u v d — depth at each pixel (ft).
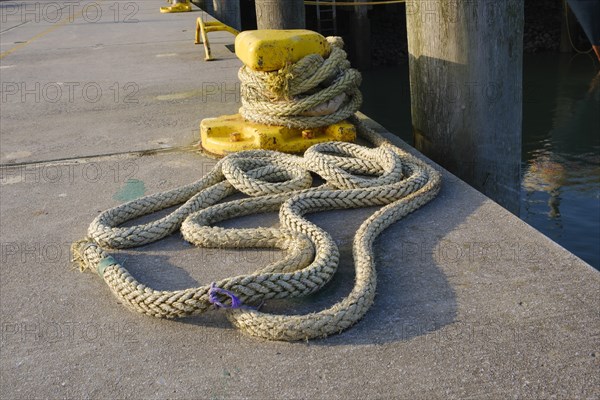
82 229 9.68
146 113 13.44
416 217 9.42
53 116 13.60
